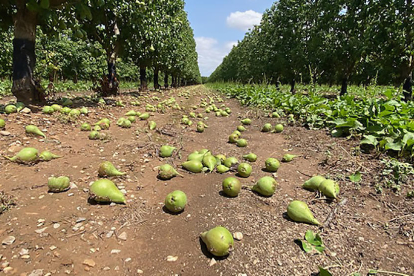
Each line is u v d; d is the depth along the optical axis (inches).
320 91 924.0
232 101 715.4
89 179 161.5
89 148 215.3
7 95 565.6
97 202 136.3
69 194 141.4
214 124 370.0
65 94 665.0
